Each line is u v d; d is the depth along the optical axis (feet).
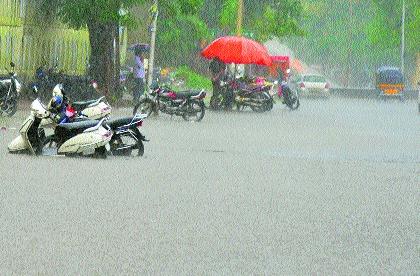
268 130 113.19
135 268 33.19
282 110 177.47
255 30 267.59
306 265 34.12
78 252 35.73
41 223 41.96
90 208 46.68
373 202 51.26
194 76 257.75
